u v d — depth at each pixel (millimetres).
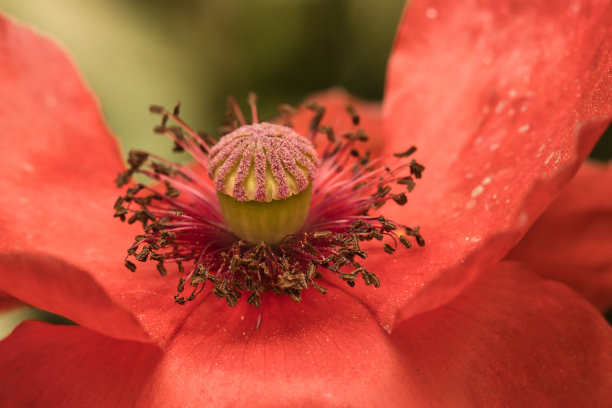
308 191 119
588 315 111
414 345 109
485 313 111
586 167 123
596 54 113
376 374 107
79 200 129
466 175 123
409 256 118
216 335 112
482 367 108
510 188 117
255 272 113
